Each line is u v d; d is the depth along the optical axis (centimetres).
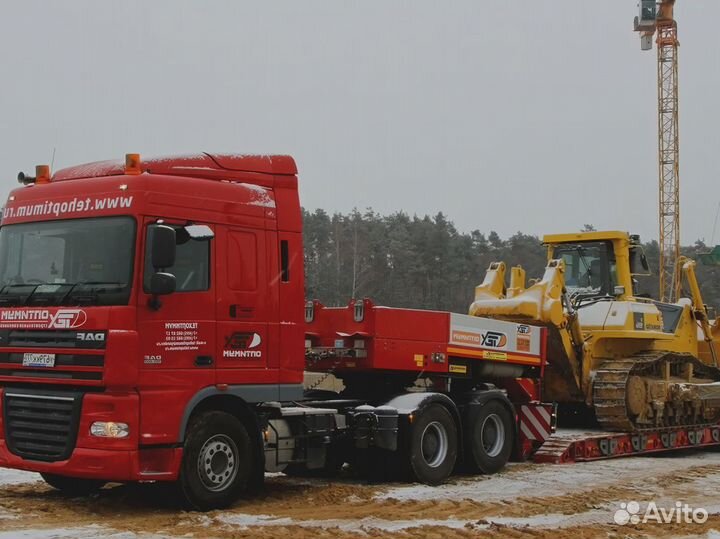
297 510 930
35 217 930
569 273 1750
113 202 882
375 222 5319
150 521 851
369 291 4797
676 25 5844
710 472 1312
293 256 1007
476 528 841
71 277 890
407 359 1143
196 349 902
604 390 1506
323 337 1154
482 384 1283
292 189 1017
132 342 844
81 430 849
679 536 825
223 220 941
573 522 890
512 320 1506
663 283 5747
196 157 958
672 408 1617
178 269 895
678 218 5781
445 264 4797
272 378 973
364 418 1091
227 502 927
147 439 853
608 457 1462
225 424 926
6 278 937
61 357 869
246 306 952
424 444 1134
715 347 1811
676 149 5825
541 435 1348
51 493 1027
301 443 1031
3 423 914
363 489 1063
